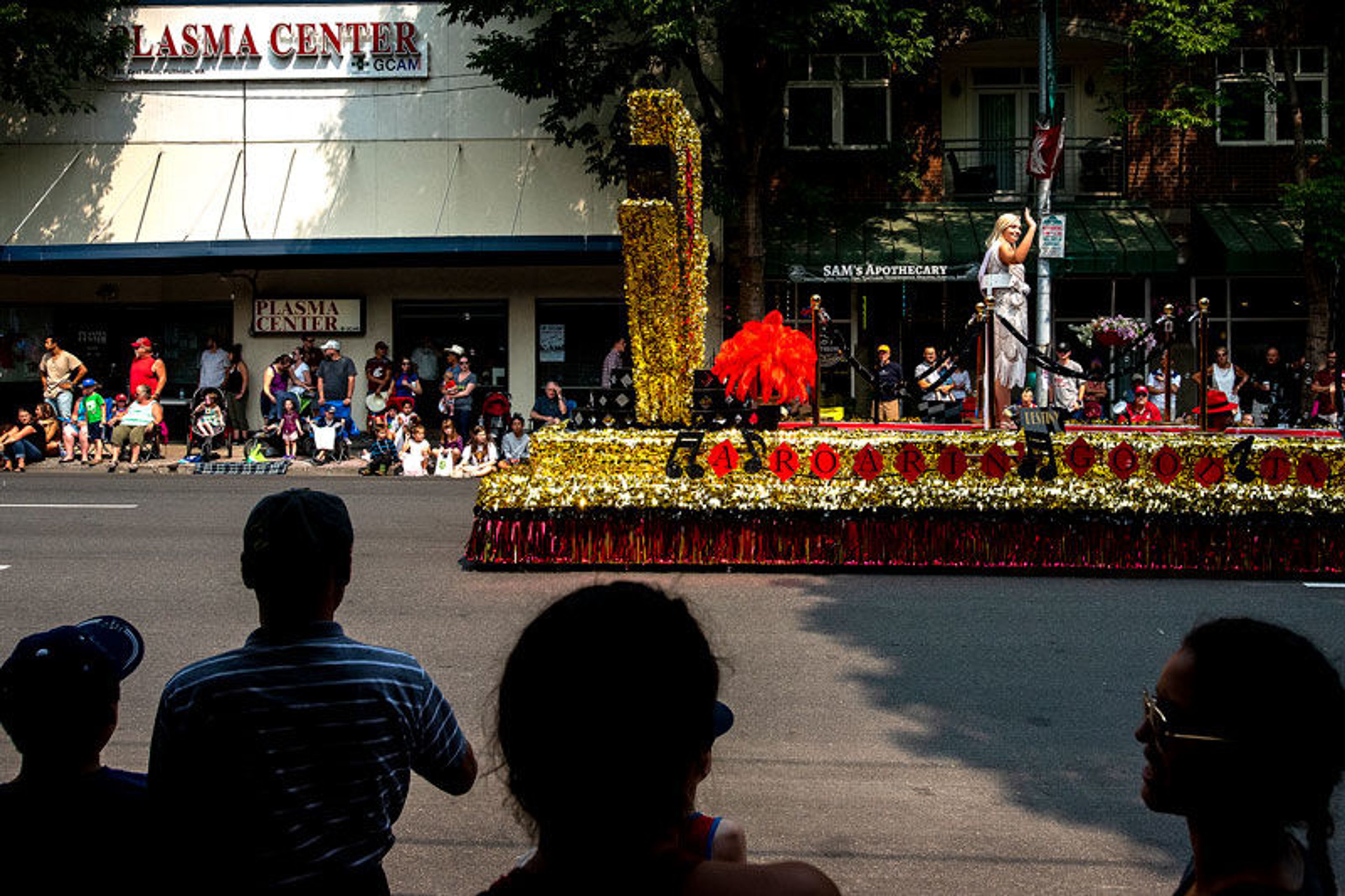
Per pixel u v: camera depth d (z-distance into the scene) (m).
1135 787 6.21
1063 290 23.47
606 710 1.79
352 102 24.11
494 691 2.22
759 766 6.47
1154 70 22.64
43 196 24.34
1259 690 1.92
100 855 2.73
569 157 23.89
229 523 13.92
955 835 5.62
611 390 12.34
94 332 25.02
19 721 2.74
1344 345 14.15
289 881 2.89
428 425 23.77
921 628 9.20
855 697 7.59
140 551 12.14
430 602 9.98
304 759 2.92
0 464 19.88
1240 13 22.56
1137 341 13.20
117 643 3.03
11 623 9.23
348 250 22.97
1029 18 23.05
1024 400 14.95
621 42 22.70
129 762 6.39
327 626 3.08
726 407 12.08
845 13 19.97
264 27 24.11
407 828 5.75
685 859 1.84
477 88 23.95
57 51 22.92
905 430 13.09
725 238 23.59
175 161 24.28
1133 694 7.66
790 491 11.30
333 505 3.16
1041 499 11.19
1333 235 20.50
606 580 10.84
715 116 22.34
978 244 22.67
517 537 11.27
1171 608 9.87
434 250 22.98
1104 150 23.70
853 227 23.31
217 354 22.69
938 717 7.24
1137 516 11.09
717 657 2.25
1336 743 1.91
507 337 24.20
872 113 23.88
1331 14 23.16
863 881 5.13
